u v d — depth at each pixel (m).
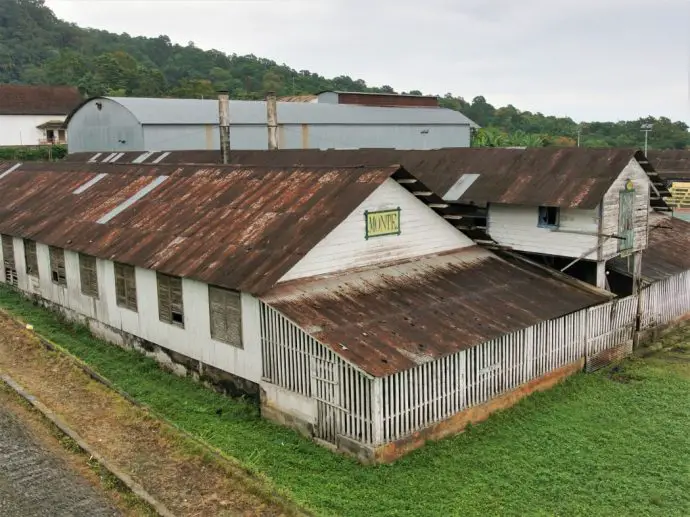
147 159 36.00
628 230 19.00
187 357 15.65
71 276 19.73
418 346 12.62
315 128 46.00
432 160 23.02
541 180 19.22
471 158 22.00
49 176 26.17
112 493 9.84
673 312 21.38
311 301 13.43
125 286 17.36
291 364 12.95
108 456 10.89
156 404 14.09
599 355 17.48
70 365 14.70
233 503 9.69
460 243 18.09
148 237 17.39
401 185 16.11
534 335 15.19
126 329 17.64
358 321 13.06
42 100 64.25
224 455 11.16
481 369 13.80
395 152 25.05
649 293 19.86
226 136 31.06
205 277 14.27
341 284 14.44
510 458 12.16
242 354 14.07
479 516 10.18
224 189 18.42
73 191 23.34
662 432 13.34
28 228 21.58
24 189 25.80
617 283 19.95
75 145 45.22
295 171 17.55
